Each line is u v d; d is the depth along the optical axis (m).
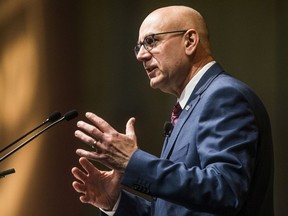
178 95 5.28
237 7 10.15
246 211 4.69
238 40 10.13
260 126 4.70
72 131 10.76
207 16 10.29
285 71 9.86
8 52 11.19
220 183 4.27
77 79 10.93
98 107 10.80
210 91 4.77
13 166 10.91
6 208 10.94
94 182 5.31
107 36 10.79
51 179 10.77
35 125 11.05
